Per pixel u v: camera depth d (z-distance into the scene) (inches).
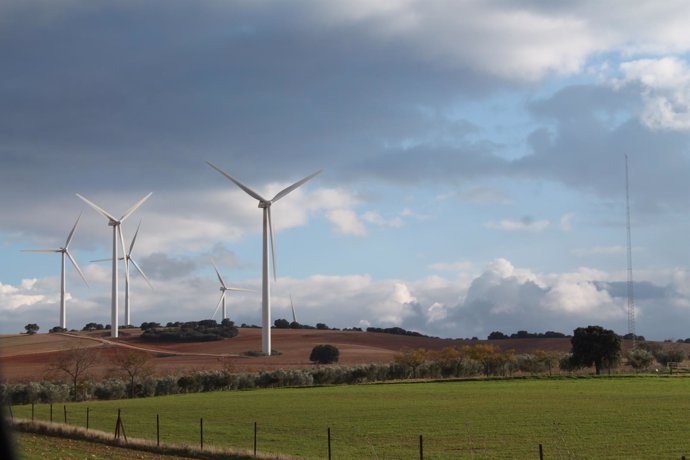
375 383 4207.7
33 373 5300.2
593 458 1721.2
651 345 6151.6
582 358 4825.3
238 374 4296.3
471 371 4766.2
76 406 3211.1
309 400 3228.3
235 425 2431.1
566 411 2583.7
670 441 1919.3
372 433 2191.2
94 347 7322.8
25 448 1806.1
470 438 2053.4
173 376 4183.1
